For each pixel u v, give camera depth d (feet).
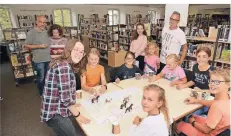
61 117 4.70
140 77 8.38
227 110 4.53
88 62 7.55
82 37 23.73
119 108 5.46
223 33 10.74
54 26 10.79
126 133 4.31
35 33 10.38
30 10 25.85
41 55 10.69
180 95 6.45
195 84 7.64
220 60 11.05
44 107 4.59
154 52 9.87
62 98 4.37
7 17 23.75
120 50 19.61
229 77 4.80
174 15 8.59
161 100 3.91
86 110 5.36
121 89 7.00
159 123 3.66
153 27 20.56
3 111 9.97
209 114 4.77
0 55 20.39
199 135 5.12
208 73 7.09
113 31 21.04
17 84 13.60
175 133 5.49
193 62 12.37
